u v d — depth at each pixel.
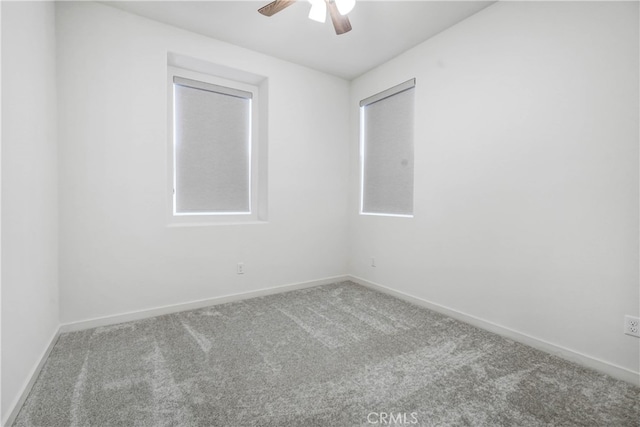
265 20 2.57
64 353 1.95
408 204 3.16
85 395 1.53
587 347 1.84
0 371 1.25
